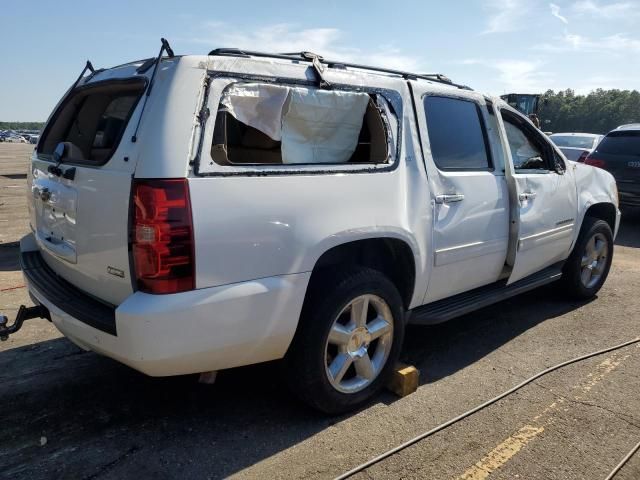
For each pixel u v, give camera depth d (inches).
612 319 190.2
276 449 109.3
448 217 138.6
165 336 91.9
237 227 96.9
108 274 101.1
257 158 117.7
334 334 115.8
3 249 279.0
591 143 523.5
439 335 173.6
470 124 151.4
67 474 100.1
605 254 213.5
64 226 114.3
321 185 109.7
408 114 131.7
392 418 121.9
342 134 121.7
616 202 218.7
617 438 115.5
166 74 97.8
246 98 103.7
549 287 225.1
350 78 122.0
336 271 116.6
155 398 128.6
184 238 91.5
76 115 142.9
